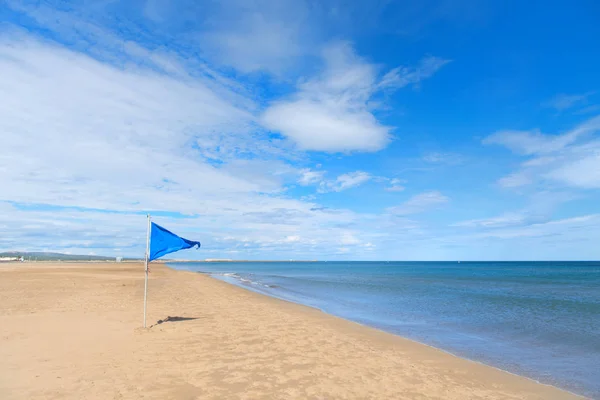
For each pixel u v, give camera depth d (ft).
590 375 27.12
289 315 49.14
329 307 63.67
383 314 56.29
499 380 25.32
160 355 26.25
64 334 31.78
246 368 23.86
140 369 22.84
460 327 45.98
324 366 25.26
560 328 45.62
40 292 64.90
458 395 21.42
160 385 20.13
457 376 25.52
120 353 26.35
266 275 201.46
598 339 39.47
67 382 20.07
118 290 73.92
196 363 24.54
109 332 33.14
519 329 44.78
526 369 28.58
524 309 62.44
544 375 27.07
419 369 26.48
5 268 179.42
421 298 79.51
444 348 35.01
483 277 179.11
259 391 19.79
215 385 20.45
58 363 23.50
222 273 229.45
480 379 25.21
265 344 30.96
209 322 40.60
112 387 19.53
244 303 61.05
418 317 53.52
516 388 23.75
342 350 30.48
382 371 25.13
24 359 24.20
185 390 19.48
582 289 104.88
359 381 22.52
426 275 204.64
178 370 22.90
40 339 29.78
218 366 24.06
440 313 57.62
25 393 18.34
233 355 26.99
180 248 36.73
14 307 46.03
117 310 46.44
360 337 37.09
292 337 34.42
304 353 28.55
